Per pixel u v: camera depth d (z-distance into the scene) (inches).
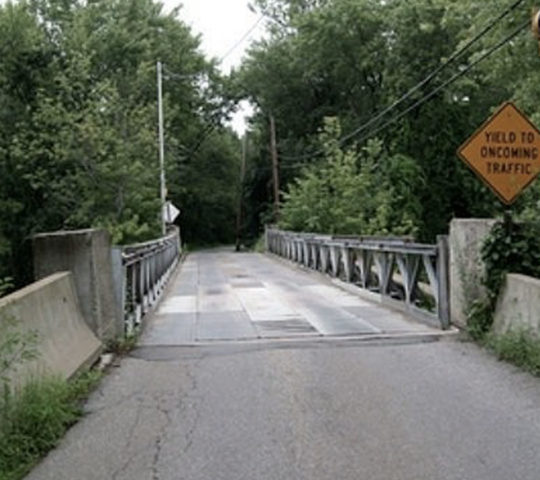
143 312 459.2
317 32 1748.3
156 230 1164.5
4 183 959.6
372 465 189.6
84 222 999.0
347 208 1159.0
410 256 453.1
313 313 476.7
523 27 661.9
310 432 218.7
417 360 315.6
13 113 991.0
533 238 356.5
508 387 265.4
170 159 1449.3
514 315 328.5
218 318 462.6
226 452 202.7
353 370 299.3
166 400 259.0
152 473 188.1
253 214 2278.5
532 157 364.8
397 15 1448.1
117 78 1378.0
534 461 190.2
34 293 266.2
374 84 1775.3
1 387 205.8
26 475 188.2
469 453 197.3
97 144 1008.2
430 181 1408.7
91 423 232.2
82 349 302.2
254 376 292.8
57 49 1095.6
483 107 1419.8
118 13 1683.1
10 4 1008.2
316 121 1989.4
